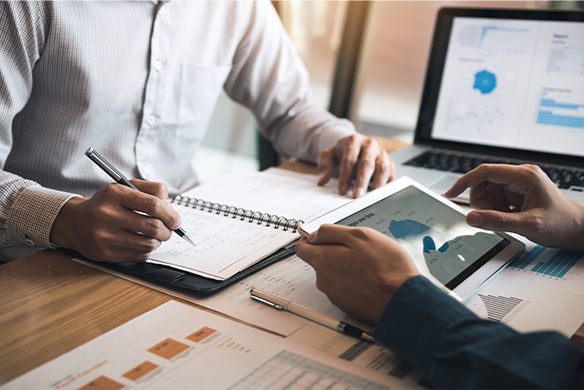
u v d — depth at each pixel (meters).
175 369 0.41
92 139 0.94
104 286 0.55
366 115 2.56
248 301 0.52
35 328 0.47
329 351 0.44
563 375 0.33
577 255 0.64
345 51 2.37
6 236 0.67
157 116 1.01
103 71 0.88
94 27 0.85
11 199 0.65
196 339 0.45
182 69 1.03
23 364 0.41
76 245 0.61
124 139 1.00
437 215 0.66
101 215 0.58
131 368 0.41
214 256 0.61
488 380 0.35
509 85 1.11
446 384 0.38
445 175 1.01
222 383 0.39
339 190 0.87
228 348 0.44
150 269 0.58
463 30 1.15
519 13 1.10
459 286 0.53
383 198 0.66
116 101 0.93
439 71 1.18
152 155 1.06
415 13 2.29
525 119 1.10
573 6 1.84
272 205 0.79
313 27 2.46
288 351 0.44
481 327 0.39
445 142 1.18
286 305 0.51
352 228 0.50
